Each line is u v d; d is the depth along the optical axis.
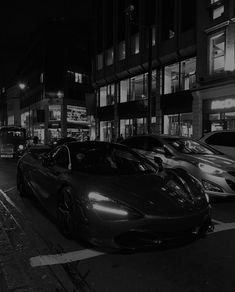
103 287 3.79
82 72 62.47
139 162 6.22
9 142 25.30
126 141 10.66
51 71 59.50
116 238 4.45
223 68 21.97
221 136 12.33
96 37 39.06
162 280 3.94
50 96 59.47
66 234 5.39
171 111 27.48
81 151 6.22
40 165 7.26
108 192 4.69
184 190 5.11
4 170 15.94
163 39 28.17
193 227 4.59
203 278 3.98
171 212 4.47
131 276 4.05
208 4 22.94
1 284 3.89
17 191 9.67
